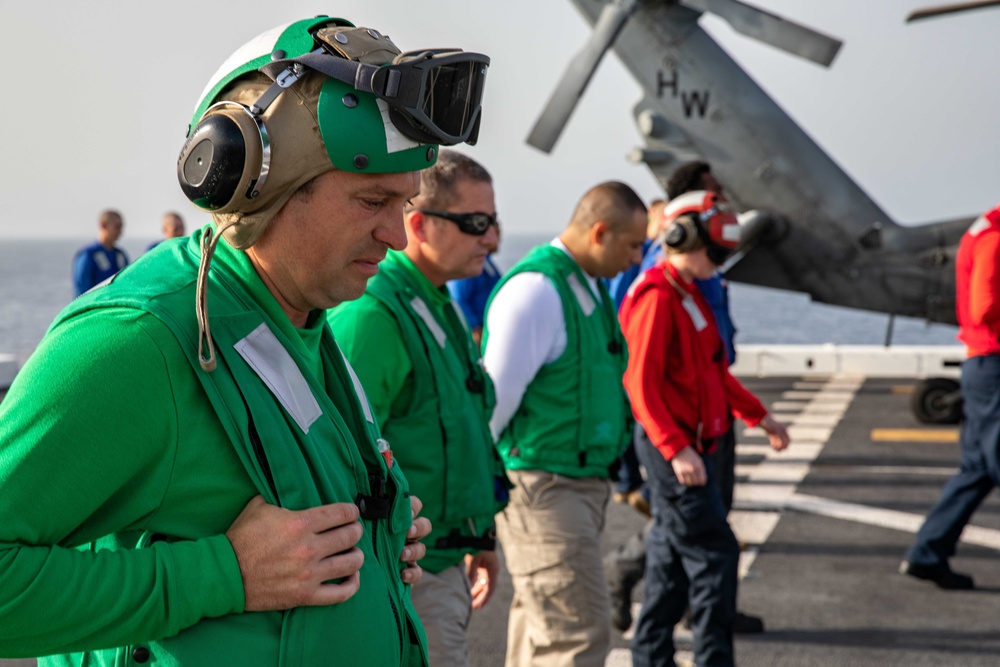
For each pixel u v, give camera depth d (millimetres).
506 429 3484
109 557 1215
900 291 11070
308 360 1452
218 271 1361
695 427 3750
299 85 1296
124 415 1201
